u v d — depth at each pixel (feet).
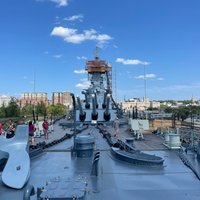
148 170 26.94
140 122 51.55
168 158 33.04
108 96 46.83
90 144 33.40
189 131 42.11
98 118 48.37
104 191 20.88
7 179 22.16
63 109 203.62
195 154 34.19
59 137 55.72
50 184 20.24
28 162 24.31
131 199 19.43
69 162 30.83
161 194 20.48
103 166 28.35
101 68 87.92
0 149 26.05
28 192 17.11
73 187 19.42
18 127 28.48
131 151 32.91
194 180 23.99
